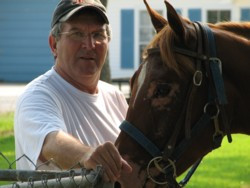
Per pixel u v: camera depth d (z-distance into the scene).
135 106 5.50
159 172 5.47
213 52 5.66
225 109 5.68
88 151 5.24
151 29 36.69
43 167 5.61
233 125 5.85
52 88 6.11
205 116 5.55
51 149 5.42
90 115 6.23
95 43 6.27
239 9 36.00
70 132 6.07
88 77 6.27
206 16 36.31
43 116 5.77
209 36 5.70
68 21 6.20
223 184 12.52
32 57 38.31
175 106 5.46
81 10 6.17
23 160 5.89
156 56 5.53
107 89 6.68
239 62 5.75
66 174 5.07
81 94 6.20
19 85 35.09
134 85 5.60
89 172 5.09
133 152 5.44
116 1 36.50
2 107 24.23
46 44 38.19
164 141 5.46
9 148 15.64
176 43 5.56
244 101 5.78
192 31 5.68
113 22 36.69
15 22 38.25
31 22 38.19
